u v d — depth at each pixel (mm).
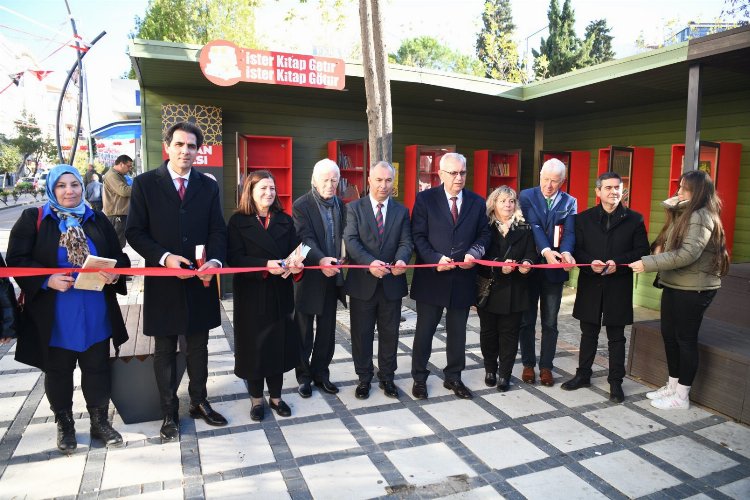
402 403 3389
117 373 2881
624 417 3240
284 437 2887
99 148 19250
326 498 2322
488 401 3451
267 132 6672
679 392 3338
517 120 8391
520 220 3461
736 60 4109
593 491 2438
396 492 2387
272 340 2979
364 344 3414
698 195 3098
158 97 6160
